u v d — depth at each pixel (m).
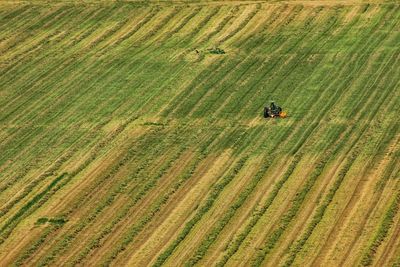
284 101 159.12
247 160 138.62
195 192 130.25
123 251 116.94
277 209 124.19
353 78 167.00
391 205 122.88
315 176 132.12
